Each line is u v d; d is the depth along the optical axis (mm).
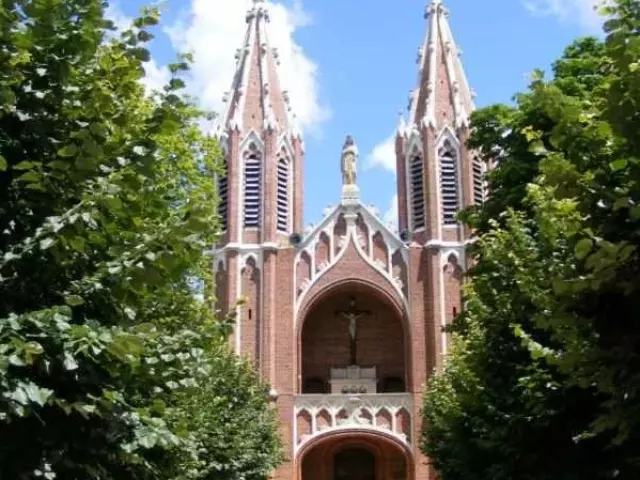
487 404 19578
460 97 62594
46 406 9438
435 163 60250
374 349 63000
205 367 11180
